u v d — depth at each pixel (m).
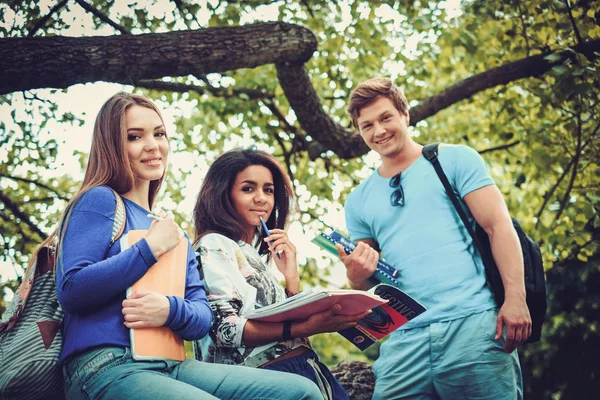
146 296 2.21
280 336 2.56
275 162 3.05
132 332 2.17
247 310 2.64
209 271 2.66
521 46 6.17
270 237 2.95
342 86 6.77
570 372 7.06
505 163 7.02
